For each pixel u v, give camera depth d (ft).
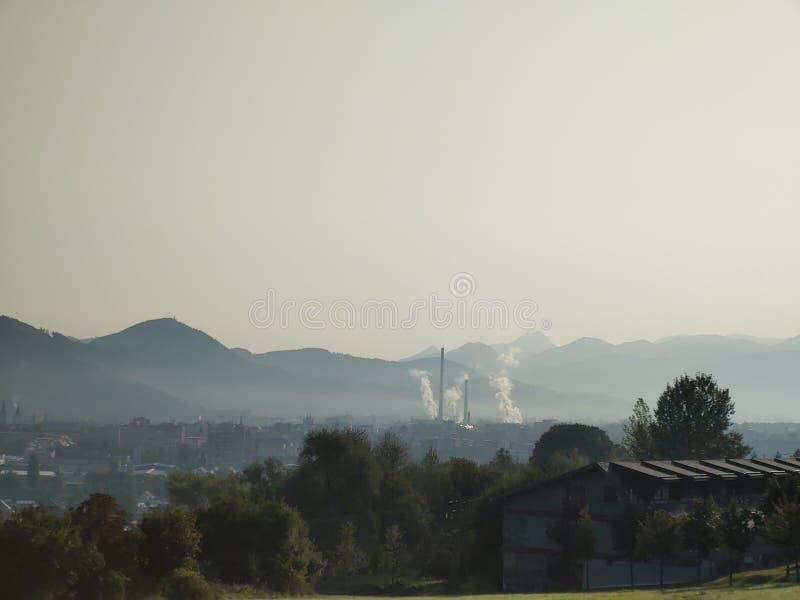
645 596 287.48
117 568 283.79
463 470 648.79
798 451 564.71
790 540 326.03
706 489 418.10
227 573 388.78
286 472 629.92
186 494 639.76
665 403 644.69
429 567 498.28
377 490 575.79
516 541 418.31
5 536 254.27
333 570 501.15
